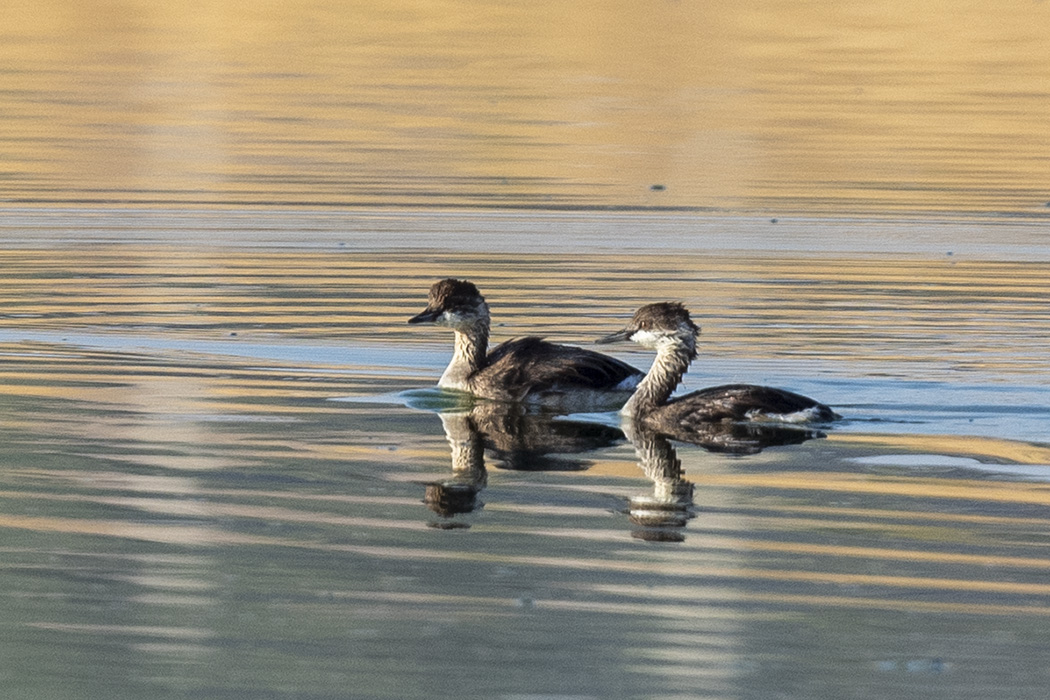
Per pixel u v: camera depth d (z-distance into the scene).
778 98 38.84
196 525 11.90
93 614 10.12
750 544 11.59
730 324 19.80
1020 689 9.14
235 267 22.94
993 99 39.06
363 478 13.30
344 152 31.75
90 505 12.34
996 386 16.73
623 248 24.41
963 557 11.30
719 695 9.05
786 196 28.28
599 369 16.70
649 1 55.53
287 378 17.16
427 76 41.41
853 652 9.64
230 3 53.19
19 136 32.69
